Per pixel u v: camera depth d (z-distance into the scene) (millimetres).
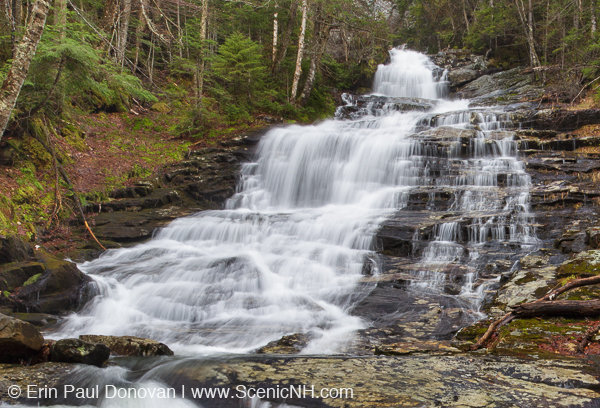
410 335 6188
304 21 21359
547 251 8711
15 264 8109
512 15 30344
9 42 11578
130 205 12594
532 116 16875
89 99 16594
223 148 16750
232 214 12820
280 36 25750
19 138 11688
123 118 17906
